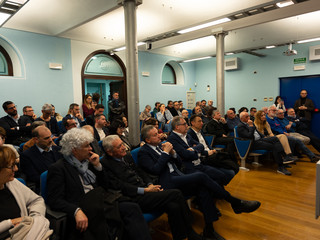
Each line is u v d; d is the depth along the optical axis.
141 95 8.02
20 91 5.38
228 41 6.96
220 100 5.82
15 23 5.01
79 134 1.61
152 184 2.02
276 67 7.78
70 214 1.41
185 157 2.46
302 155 4.94
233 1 4.25
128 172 1.97
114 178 1.84
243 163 4.04
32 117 4.37
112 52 6.82
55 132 4.15
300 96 7.34
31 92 5.55
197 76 9.92
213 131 4.32
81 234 1.42
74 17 4.72
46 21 4.99
